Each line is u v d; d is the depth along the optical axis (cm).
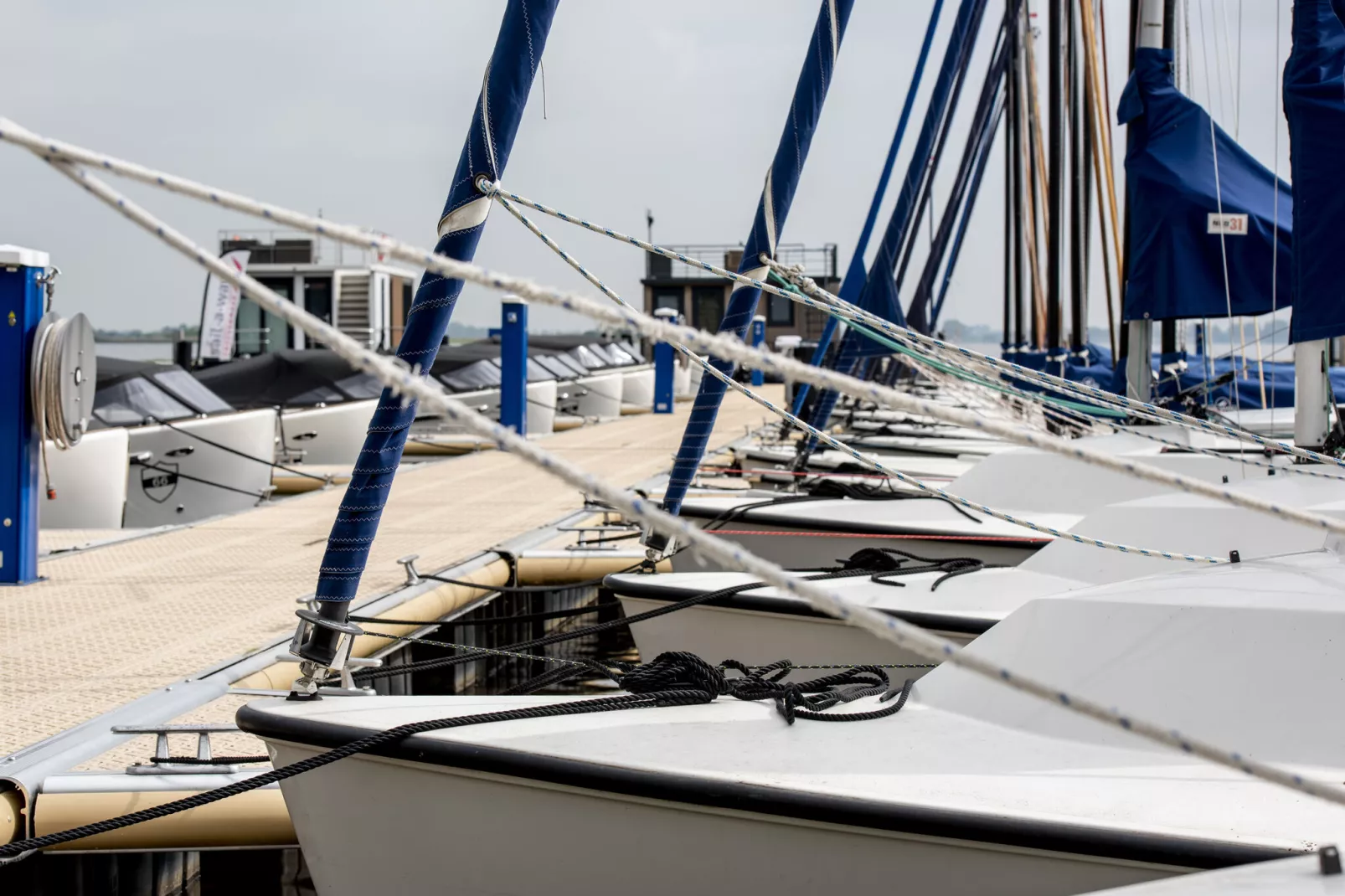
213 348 1812
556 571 735
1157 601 339
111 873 404
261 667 485
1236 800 283
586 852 313
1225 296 645
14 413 652
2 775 350
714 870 304
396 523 898
